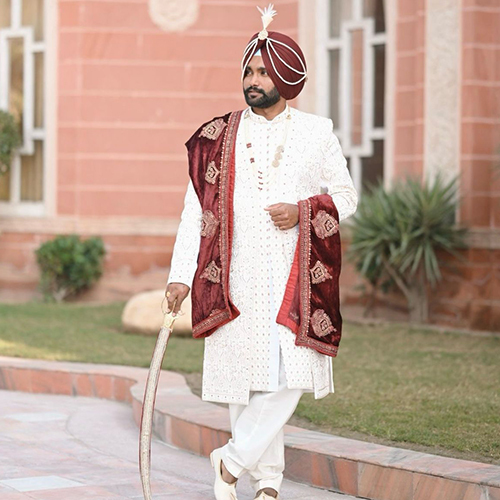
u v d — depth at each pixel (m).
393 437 6.80
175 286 5.60
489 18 13.66
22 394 9.73
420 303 14.09
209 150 5.63
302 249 5.43
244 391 5.45
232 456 5.54
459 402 8.05
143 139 17.02
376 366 10.05
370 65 15.51
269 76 5.45
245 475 6.64
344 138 15.86
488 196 13.70
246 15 16.88
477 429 7.06
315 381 5.46
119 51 16.92
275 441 5.64
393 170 15.04
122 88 16.97
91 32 16.92
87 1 16.88
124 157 17.03
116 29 16.91
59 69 17.12
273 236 5.48
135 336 12.38
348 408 7.81
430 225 13.48
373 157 15.58
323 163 5.68
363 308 15.03
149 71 16.95
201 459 7.05
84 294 17.09
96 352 10.90
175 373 9.51
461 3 13.66
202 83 16.97
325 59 16.03
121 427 8.16
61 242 16.73
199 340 12.14
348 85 15.80
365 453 6.20
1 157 17.27
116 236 17.05
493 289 13.50
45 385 9.78
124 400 9.28
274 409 5.48
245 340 5.45
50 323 13.46
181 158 17.05
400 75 14.93
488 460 6.25
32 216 17.61
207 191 5.59
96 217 17.08
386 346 11.69
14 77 17.91
